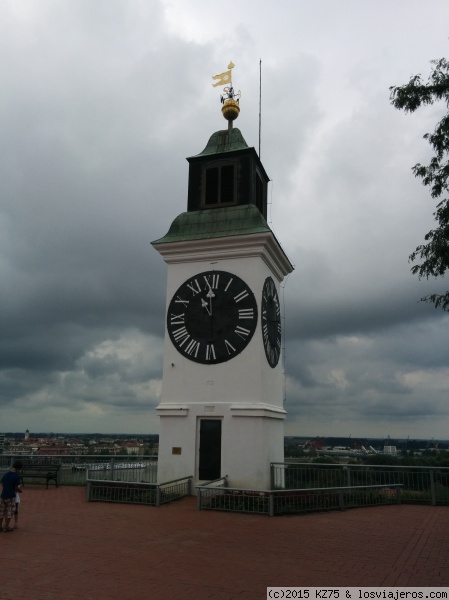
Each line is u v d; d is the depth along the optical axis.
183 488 20.03
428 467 19.44
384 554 11.40
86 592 8.66
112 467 23.97
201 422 21.27
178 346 22.28
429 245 11.32
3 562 10.49
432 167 11.71
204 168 25.08
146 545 12.05
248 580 9.42
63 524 14.48
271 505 16.09
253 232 22.05
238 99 27.36
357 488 18.28
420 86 12.05
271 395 22.70
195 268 23.02
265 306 22.56
